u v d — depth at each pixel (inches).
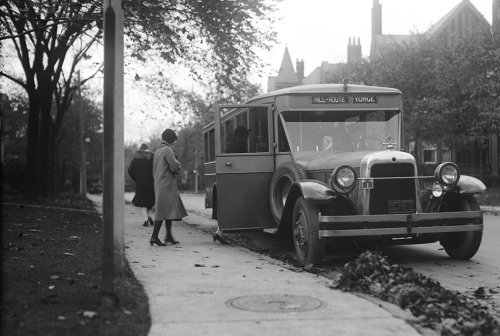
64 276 236.7
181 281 240.2
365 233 292.5
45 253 307.0
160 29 529.0
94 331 156.8
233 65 657.0
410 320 174.7
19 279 225.8
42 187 963.3
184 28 551.8
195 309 188.2
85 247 339.9
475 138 1144.8
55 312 176.1
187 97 886.4
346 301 200.4
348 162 312.0
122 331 158.6
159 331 161.5
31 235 399.2
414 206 306.3
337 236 295.4
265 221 382.9
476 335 164.6
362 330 163.9
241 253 340.2
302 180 312.7
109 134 193.5
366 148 361.7
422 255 364.5
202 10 549.6
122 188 256.2
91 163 2116.1
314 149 360.5
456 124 1173.1
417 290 202.8
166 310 186.7
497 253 375.9
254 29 617.9
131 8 471.2
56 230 444.8
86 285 217.9
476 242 328.2
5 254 296.5
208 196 525.0
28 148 869.2
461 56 1162.6
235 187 381.4
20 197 962.1
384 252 379.2
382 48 1517.0
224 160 380.2
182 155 2603.3
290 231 344.5
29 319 166.6
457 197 329.7
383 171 302.4
